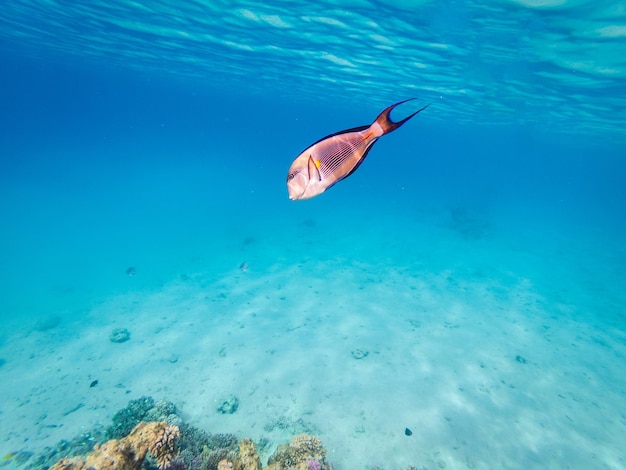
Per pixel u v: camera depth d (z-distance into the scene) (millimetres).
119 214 34625
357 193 53375
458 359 10258
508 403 8531
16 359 10750
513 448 7266
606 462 7062
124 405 8539
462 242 24984
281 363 9836
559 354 10836
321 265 18453
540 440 7488
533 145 70562
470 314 13422
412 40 14164
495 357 10469
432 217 34406
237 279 16703
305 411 8086
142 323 12719
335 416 7938
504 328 12414
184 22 16547
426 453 7070
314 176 1220
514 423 7910
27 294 15852
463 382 9219
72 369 10109
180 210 37125
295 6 12594
